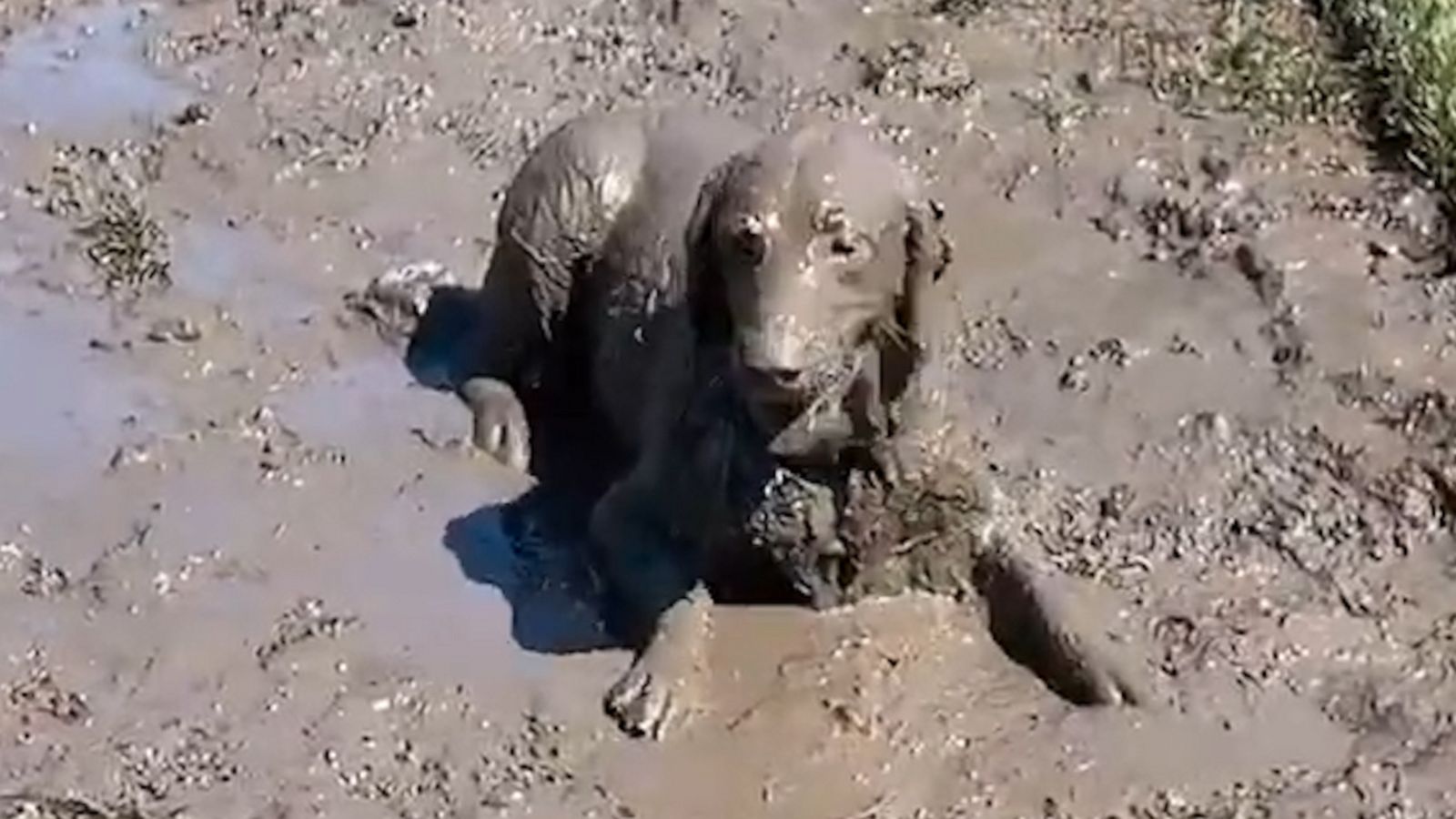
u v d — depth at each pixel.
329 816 2.17
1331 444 2.57
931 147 3.07
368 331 2.78
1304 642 2.32
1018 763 2.18
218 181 3.04
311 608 2.39
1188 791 2.16
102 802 2.19
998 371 2.68
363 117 3.16
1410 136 3.04
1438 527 2.46
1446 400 2.61
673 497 2.31
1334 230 2.90
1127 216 2.95
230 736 2.26
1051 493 2.50
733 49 3.29
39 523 2.50
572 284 2.56
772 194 2.09
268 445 2.61
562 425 2.62
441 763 2.21
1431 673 2.29
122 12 3.41
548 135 2.90
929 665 2.27
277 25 3.36
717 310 2.21
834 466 2.23
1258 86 3.16
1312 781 2.18
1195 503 2.49
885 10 3.37
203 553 2.46
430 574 2.44
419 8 3.39
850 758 2.19
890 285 2.14
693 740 2.21
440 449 2.60
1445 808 2.15
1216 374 2.67
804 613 2.30
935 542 2.30
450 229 2.95
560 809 2.16
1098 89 3.19
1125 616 2.34
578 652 2.33
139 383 2.70
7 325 2.79
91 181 3.03
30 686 2.31
